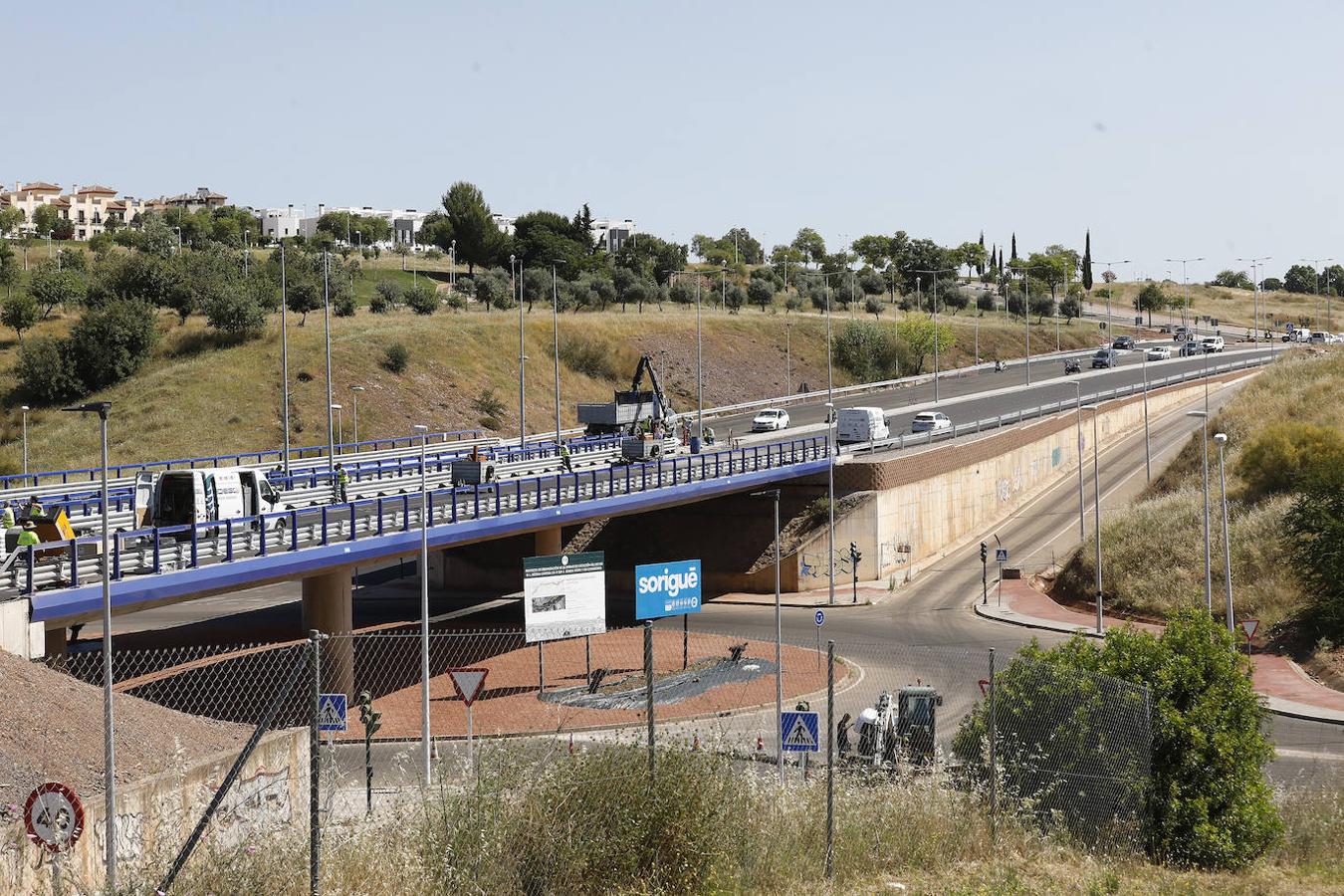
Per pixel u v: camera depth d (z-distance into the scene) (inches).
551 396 4660.4
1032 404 4522.6
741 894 586.6
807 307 6963.6
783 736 871.7
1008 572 2748.5
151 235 6092.5
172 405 3895.2
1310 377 3587.6
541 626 1713.8
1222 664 813.9
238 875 515.5
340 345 4318.4
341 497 2068.2
